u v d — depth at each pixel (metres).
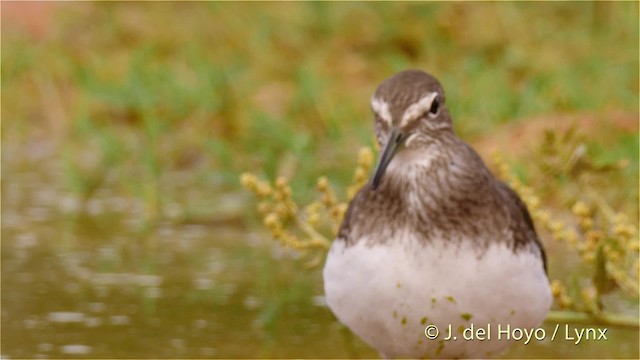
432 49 19.14
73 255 13.73
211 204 15.42
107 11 21.69
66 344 11.07
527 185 13.59
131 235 14.51
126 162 17.45
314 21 20.27
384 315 9.16
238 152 16.72
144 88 18.23
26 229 14.73
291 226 14.47
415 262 8.97
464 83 18.00
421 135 9.09
